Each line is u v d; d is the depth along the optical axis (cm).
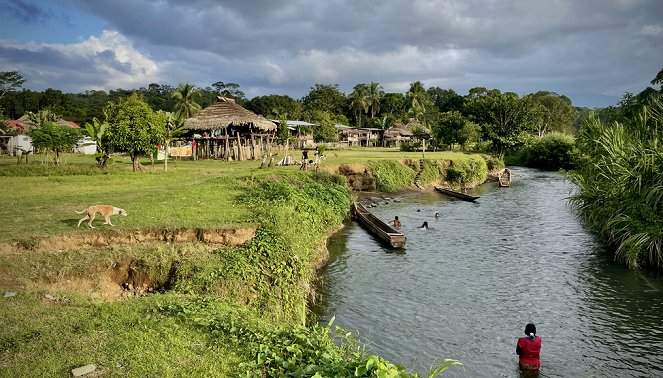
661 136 1961
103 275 1082
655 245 1714
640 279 1628
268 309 1105
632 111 3052
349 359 729
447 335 1198
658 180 1773
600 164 2159
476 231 2447
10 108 8819
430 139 7088
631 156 1927
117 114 2900
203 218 1430
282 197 1916
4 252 1101
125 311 839
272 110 8981
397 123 9181
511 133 7325
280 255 1289
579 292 1510
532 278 1656
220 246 1275
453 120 6688
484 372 1023
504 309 1373
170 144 4266
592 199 2223
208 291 1051
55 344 691
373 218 2492
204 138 4016
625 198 1895
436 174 4491
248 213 1532
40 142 3100
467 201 3534
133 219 1382
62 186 2122
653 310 1355
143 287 1105
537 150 7119
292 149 6256
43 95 9144
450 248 2078
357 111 11262
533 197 3809
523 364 1026
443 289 1538
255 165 3278
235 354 697
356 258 1892
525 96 7312
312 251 1641
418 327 1241
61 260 1078
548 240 2239
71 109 9112
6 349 670
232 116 3884
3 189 2000
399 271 1727
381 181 3803
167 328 769
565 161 6619
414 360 1066
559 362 1068
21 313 796
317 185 2509
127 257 1131
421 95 10512
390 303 1408
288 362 669
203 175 2578
